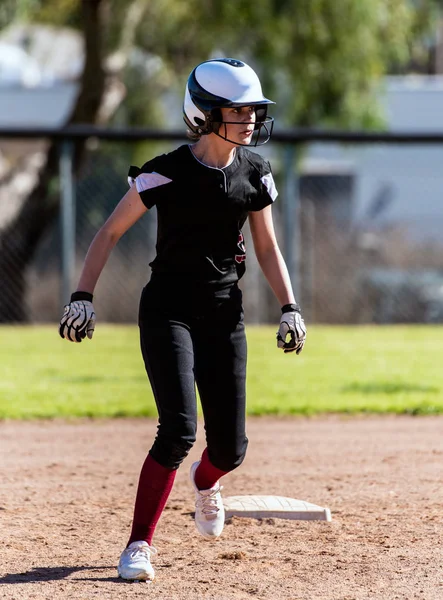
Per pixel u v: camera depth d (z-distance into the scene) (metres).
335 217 52.03
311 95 57.34
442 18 69.00
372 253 52.09
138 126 61.25
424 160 59.69
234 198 12.89
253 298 47.69
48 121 66.81
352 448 21.81
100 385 29.97
